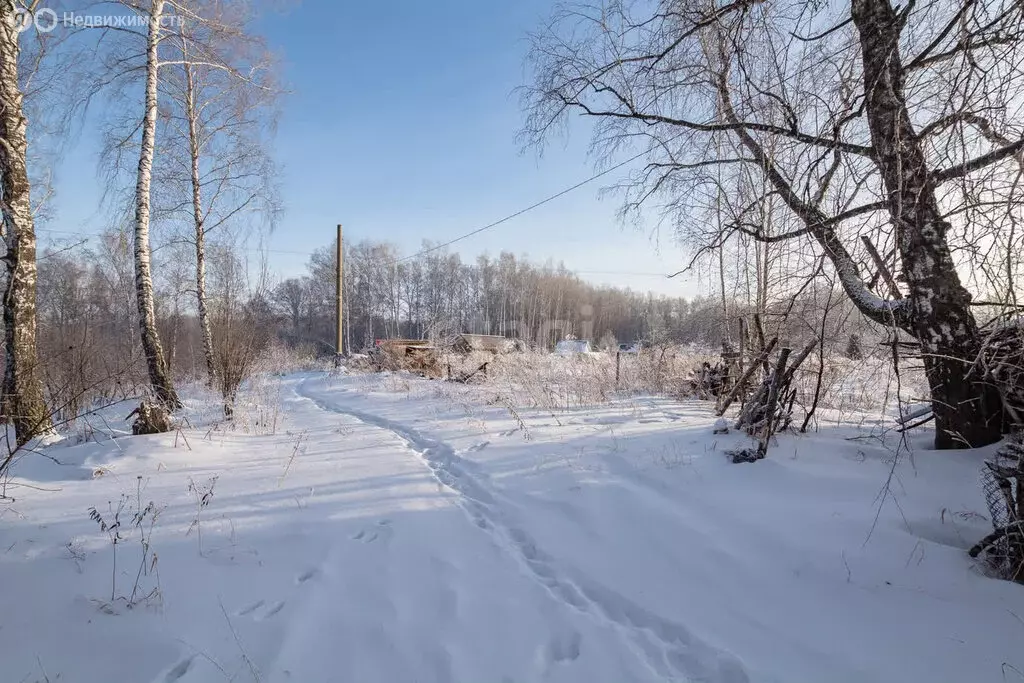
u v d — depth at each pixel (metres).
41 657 2.42
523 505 4.50
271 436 7.67
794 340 6.08
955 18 2.91
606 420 7.62
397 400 12.34
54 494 4.59
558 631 2.76
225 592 3.06
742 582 3.14
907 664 2.37
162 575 3.19
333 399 13.98
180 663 2.44
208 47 10.96
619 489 4.57
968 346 4.25
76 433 6.94
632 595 3.09
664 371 11.69
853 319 4.80
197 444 6.44
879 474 4.18
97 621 2.71
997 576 2.85
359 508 4.41
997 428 4.26
